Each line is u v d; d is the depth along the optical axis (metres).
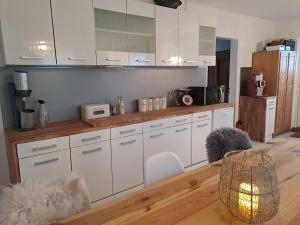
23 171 1.86
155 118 2.66
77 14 2.15
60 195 0.97
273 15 4.44
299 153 1.61
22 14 1.88
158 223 0.88
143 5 2.60
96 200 2.31
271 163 0.90
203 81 3.88
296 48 4.75
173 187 1.16
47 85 2.43
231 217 0.91
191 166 3.15
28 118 2.10
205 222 0.89
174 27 2.90
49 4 2.00
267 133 4.37
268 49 4.51
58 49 2.09
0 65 2.07
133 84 3.07
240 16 4.30
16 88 2.07
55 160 2.00
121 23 2.58
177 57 3.00
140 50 2.77
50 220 0.91
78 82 2.62
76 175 1.09
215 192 1.10
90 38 2.27
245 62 4.57
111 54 2.44
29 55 1.95
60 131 2.06
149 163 1.42
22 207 0.86
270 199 0.84
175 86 3.52
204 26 3.29
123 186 2.49
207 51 3.46
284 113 4.74
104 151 2.29
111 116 2.67
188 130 3.03
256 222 0.85
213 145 1.73
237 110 4.59
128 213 0.95
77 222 0.89
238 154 1.05
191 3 3.52
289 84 4.71
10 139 1.83
